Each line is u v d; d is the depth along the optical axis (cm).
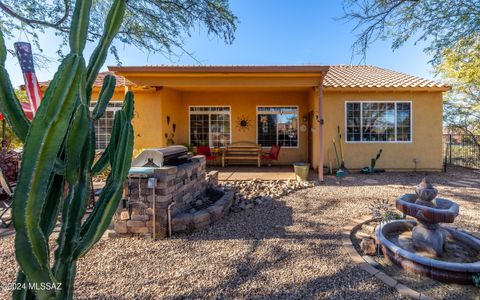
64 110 113
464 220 405
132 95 186
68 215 134
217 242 330
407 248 298
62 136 113
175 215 369
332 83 883
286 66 629
